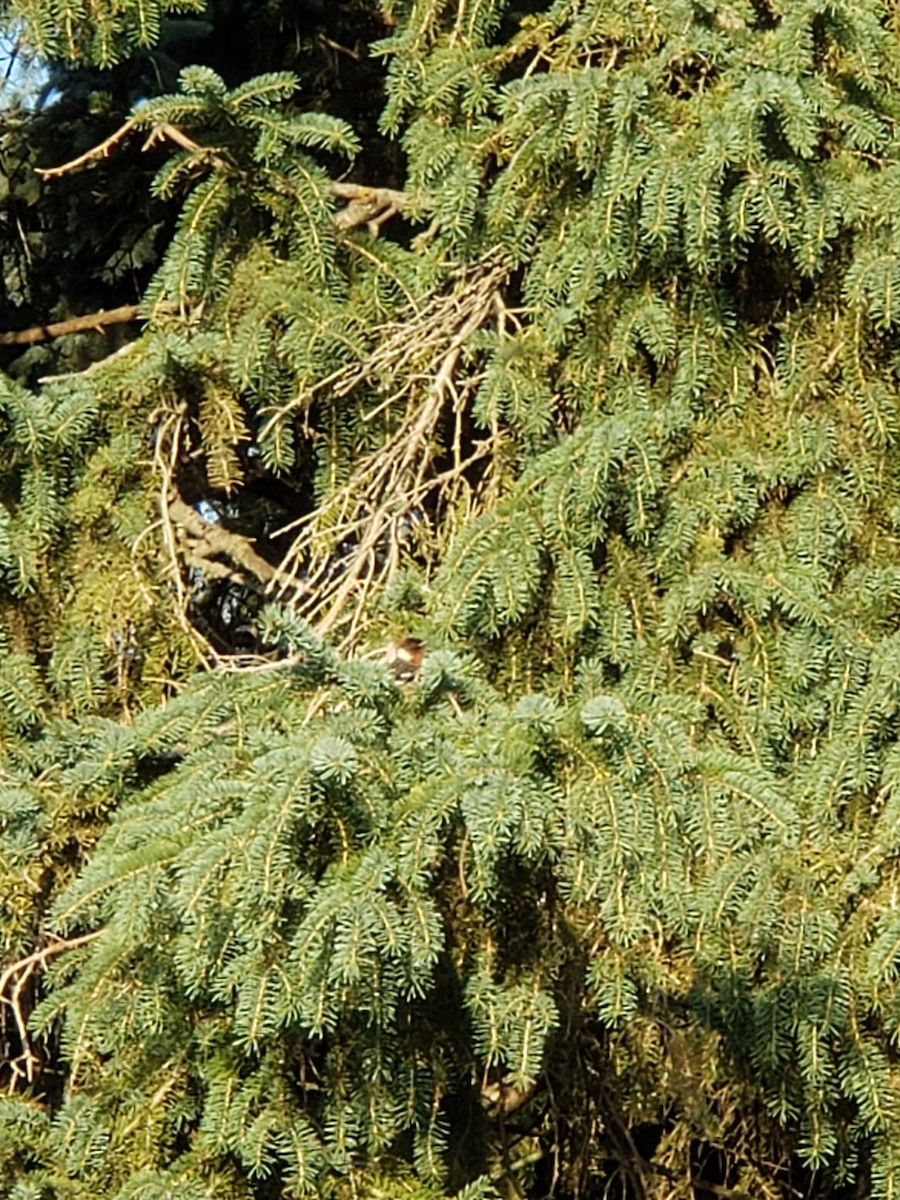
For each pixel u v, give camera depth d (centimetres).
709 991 874
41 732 940
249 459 1157
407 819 759
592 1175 1036
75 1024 817
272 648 1159
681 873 789
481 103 1026
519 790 745
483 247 1027
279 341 1030
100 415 1007
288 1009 762
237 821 753
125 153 1325
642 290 950
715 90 945
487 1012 818
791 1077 899
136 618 988
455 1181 891
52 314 1402
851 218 922
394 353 1023
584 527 897
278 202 1051
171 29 1264
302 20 1334
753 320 973
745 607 909
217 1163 834
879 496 945
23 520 976
